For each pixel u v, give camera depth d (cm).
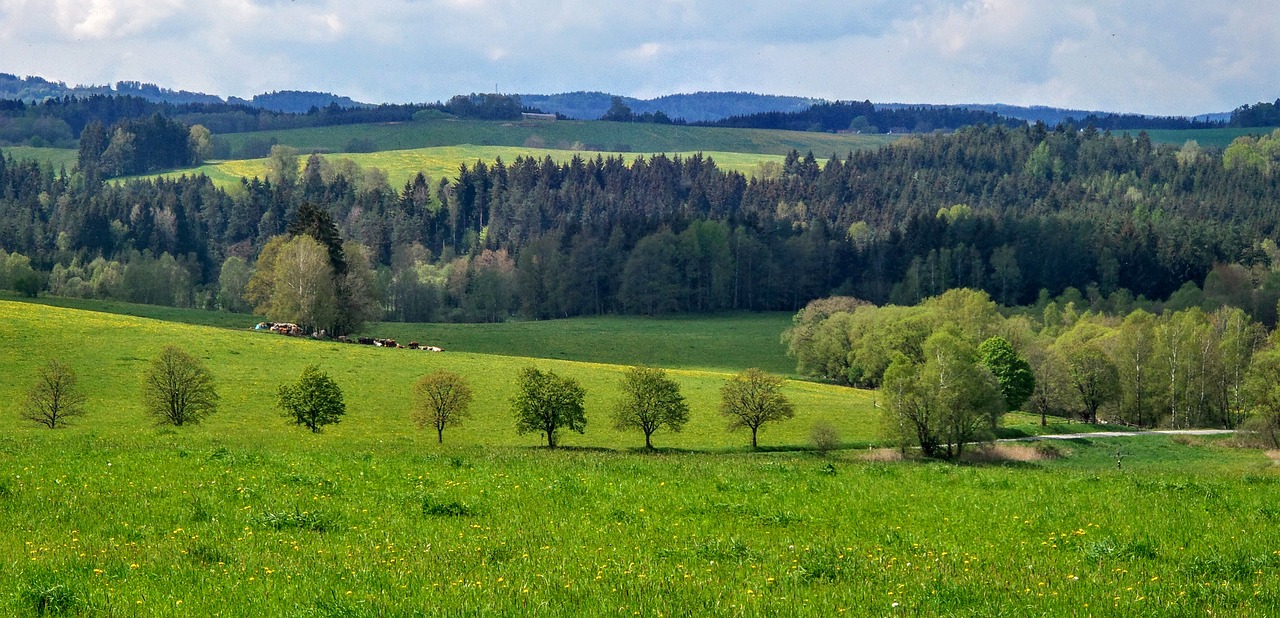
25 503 2166
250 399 7331
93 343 8619
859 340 11319
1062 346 10894
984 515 2295
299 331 11562
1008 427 8562
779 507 2334
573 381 6506
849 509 2336
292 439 4200
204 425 6328
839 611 1405
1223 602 1464
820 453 6706
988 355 9012
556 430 6919
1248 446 7562
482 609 1391
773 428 7725
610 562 1703
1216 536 2064
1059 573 1658
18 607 1403
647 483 2659
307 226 12400
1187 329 10500
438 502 2209
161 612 1395
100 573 1600
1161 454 7288
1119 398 10362
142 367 7988
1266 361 8056
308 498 2297
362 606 1399
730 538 1939
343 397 7681
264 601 1442
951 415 6531
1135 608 1428
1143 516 2305
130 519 2050
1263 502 2547
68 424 6288
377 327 13925
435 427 6950
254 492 2334
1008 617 1384
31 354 8044
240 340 9706
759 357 13388
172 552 1753
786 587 1541
